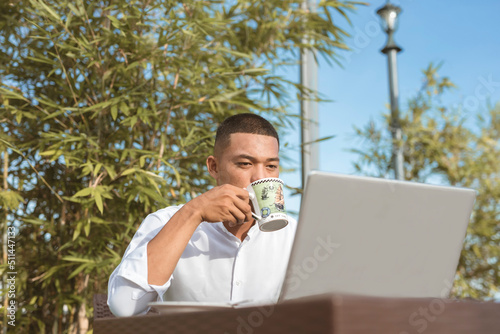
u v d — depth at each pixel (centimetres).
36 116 287
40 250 298
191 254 142
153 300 107
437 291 87
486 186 554
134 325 75
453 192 86
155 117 296
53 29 290
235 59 364
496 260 541
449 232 86
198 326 65
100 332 80
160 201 267
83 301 281
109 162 295
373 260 81
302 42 383
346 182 78
